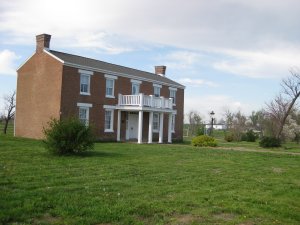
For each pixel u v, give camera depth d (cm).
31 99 3125
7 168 1299
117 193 977
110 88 3384
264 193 1103
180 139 4319
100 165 1492
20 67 3241
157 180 1209
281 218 840
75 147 1795
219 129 8462
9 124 6100
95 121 3206
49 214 759
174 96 4234
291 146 4012
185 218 794
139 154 2052
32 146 2161
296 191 1170
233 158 2119
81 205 828
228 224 766
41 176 1171
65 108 2938
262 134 5547
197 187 1133
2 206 782
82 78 3106
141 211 812
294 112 5062
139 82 3684
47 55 3025
